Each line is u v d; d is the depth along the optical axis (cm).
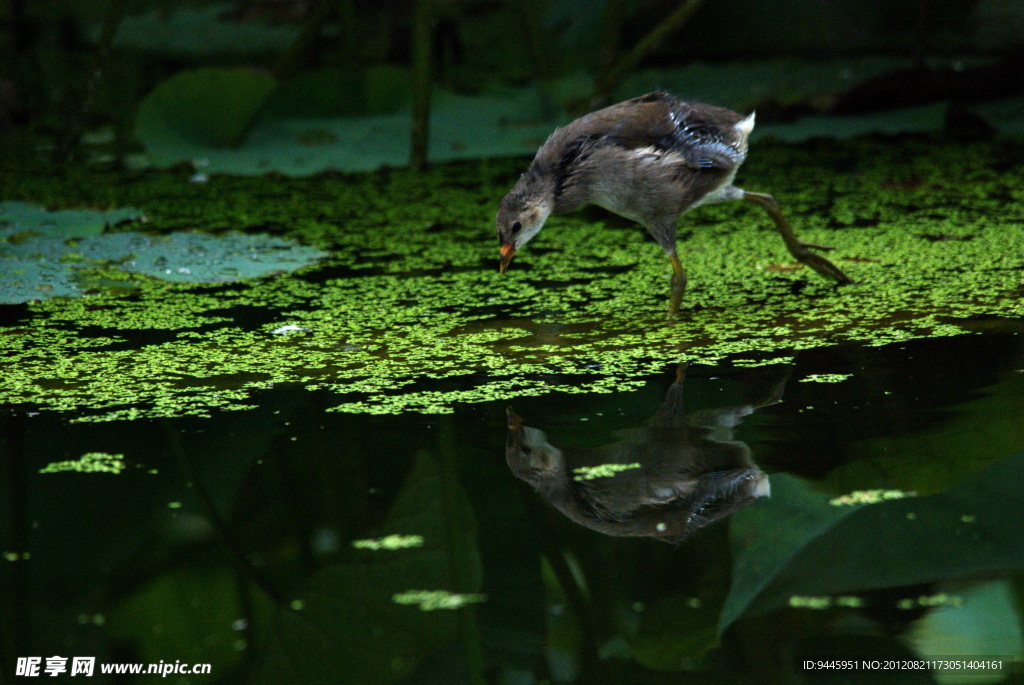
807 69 1825
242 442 682
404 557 562
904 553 541
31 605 530
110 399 757
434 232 1207
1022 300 902
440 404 739
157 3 2834
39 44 2483
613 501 602
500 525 586
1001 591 509
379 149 1544
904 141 1586
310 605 527
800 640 491
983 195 1248
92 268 1059
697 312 921
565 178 862
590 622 512
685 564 548
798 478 611
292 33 2458
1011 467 609
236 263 1077
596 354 830
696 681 471
